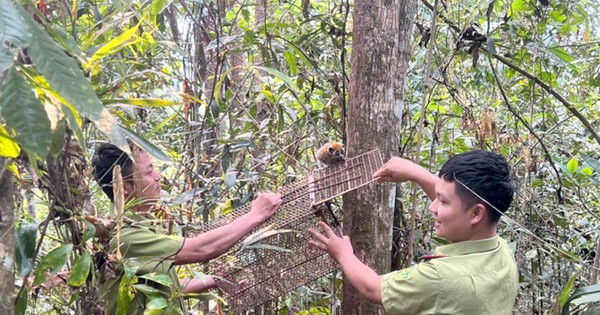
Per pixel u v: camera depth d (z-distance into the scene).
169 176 3.58
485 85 4.16
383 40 2.28
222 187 3.22
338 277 3.30
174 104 1.48
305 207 2.11
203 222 2.90
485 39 3.24
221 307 2.72
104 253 1.65
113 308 1.92
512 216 3.47
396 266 2.96
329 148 2.21
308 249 2.15
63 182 1.54
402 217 3.00
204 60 3.51
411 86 3.70
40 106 0.90
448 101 4.05
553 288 3.52
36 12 1.05
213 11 3.30
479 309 1.70
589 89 4.46
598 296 2.00
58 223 1.61
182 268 2.35
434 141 3.32
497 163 1.79
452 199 1.81
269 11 4.32
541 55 3.39
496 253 1.81
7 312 1.11
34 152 0.88
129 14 1.67
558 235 3.55
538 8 3.38
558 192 3.51
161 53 3.53
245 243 1.90
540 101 4.15
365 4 2.30
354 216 2.35
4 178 1.12
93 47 1.48
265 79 3.40
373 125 2.29
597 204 3.75
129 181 2.08
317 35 3.56
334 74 3.15
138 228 1.97
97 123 0.95
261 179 3.31
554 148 3.92
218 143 3.15
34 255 1.44
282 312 3.37
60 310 1.90
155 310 1.71
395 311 1.79
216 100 2.98
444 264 1.75
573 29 3.57
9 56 0.80
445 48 3.70
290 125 3.38
